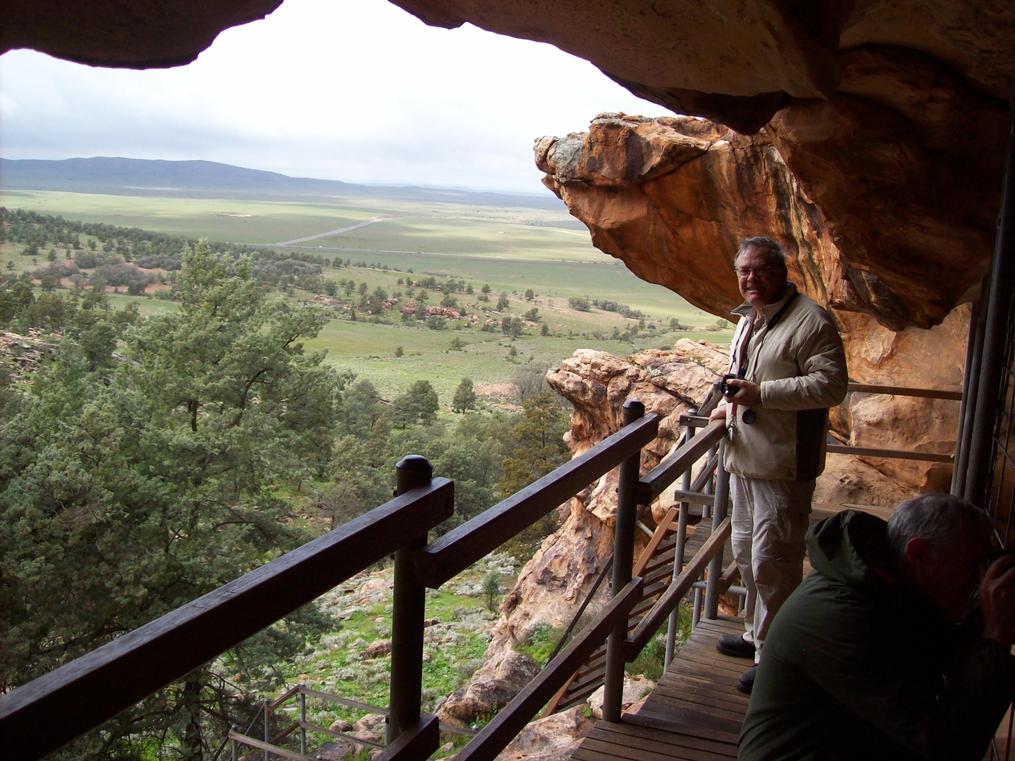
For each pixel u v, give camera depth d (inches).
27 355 970.1
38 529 709.9
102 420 800.9
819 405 133.0
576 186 404.8
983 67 143.2
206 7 84.6
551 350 5876.0
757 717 74.9
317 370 1071.0
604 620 114.4
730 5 111.1
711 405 233.1
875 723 67.9
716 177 349.7
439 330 6811.0
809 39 116.6
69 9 74.5
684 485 182.9
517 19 128.9
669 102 159.6
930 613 70.4
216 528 906.1
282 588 54.2
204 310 1026.1
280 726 664.4
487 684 459.5
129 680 43.3
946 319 302.5
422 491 71.8
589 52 137.6
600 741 125.0
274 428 986.7
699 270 394.9
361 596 1144.8
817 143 172.7
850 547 70.7
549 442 1558.8
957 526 66.9
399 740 74.7
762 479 140.3
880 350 323.3
